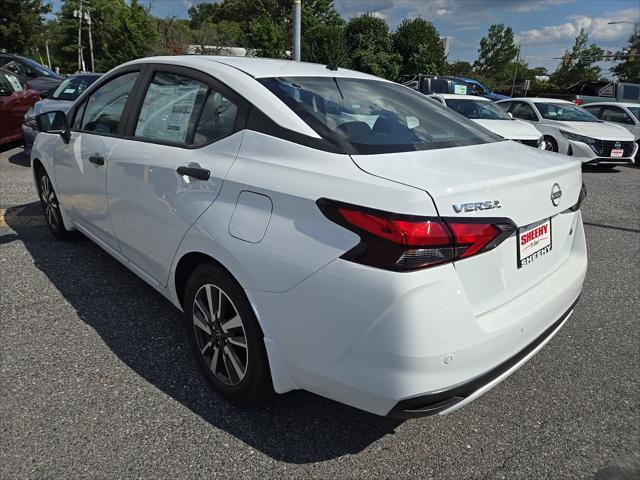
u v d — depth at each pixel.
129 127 2.93
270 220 1.92
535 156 2.31
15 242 4.36
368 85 2.76
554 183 2.07
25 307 3.21
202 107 2.46
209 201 2.18
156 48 33.56
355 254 1.67
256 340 2.05
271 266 1.88
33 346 2.77
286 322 1.88
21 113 8.91
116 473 1.94
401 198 1.64
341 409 2.37
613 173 9.78
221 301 2.23
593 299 3.70
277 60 2.91
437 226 1.60
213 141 2.32
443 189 1.66
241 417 2.29
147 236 2.66
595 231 5.51
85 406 2.31
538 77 87.06
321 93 2.41
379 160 1.91
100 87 3.41
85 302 3.30
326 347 1.78
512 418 2.35
